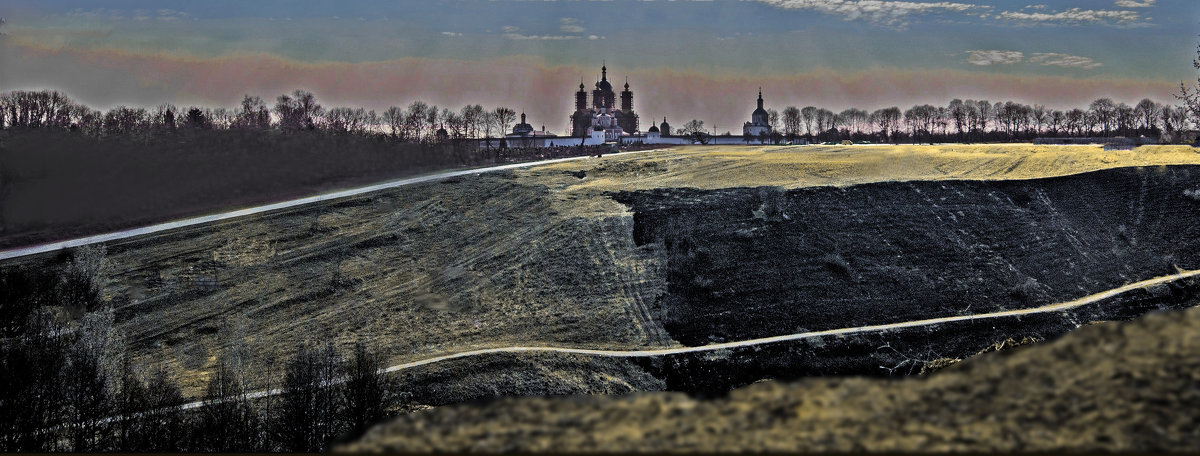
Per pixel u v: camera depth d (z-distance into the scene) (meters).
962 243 99.44
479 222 109.38
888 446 11.64
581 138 190.62
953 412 12.57
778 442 11.95
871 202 107.69
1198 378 12.29
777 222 103.19
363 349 80.69
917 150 144.00
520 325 85.31
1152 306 88.44
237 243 101.38
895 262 95.31
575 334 82.94
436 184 121.06
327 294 92.81
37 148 107.06
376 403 66.19
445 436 12.52
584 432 12.41
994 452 11.46
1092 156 126.50
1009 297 89.31
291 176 117.31
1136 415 11.84
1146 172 115.19
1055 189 112.25
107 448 55.94
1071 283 92.50
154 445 56.62
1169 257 97.94
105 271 92.62
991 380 13.30
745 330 83.06
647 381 75.94
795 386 13.66
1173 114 193.12
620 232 102.56
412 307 89.88
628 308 87.12
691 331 83.25
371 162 126.56
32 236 97.19
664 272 93.81
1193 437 11.30
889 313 85.94
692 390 75.44
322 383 69.12
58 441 56.28
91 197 104.12
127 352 80.12
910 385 13.44
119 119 136.88
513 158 149.12
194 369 78.25
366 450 12.28
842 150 147.88
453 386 74.38
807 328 83.50
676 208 107.81
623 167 132.25
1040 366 13.43
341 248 102.50
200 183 112.12
